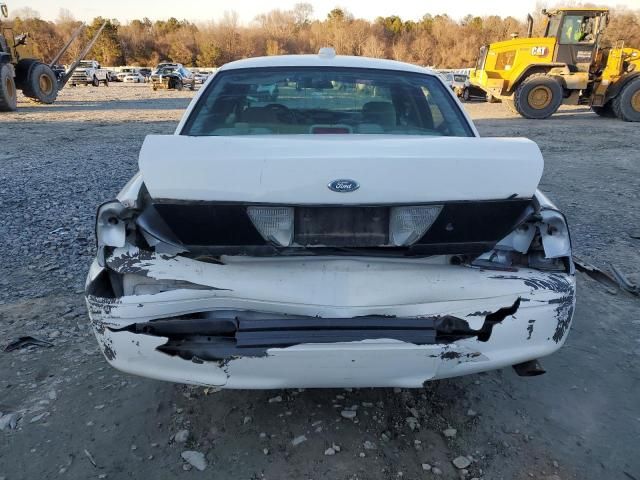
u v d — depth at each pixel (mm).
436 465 2207
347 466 2193
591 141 12086
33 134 11914
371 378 2039
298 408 2539
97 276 2088
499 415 2504
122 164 8375
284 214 1975
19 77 19453
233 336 2041
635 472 2170
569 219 5625
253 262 2072
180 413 2494
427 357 2014
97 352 2977
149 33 98438
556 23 17422
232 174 1920
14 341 3014
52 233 4980
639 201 6410
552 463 2215
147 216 2055
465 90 27469
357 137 2709
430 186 1948
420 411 2529
